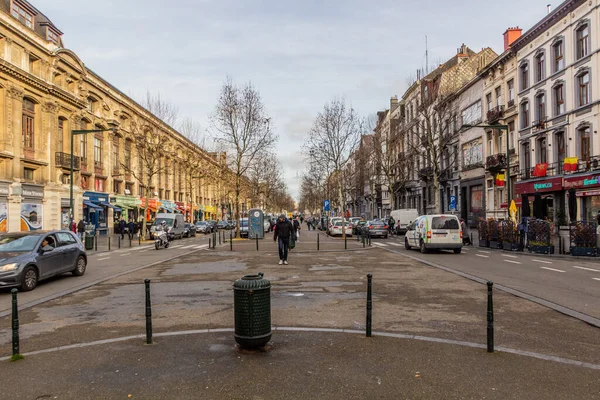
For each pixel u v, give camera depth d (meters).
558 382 4.99
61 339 7.03
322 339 6.67
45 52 32.31
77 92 37.09
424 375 5.20
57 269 13.54
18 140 29.47
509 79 36.03
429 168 48.44
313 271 15.08
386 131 51.09
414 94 51.69
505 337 6.81
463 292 10.74
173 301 9.99
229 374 5.27
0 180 27.62
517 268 15.61
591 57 26.39
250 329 6.08
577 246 19.59
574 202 27.91
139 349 6.30
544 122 30.86
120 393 4.78
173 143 60.66
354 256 20.56
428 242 21.42
